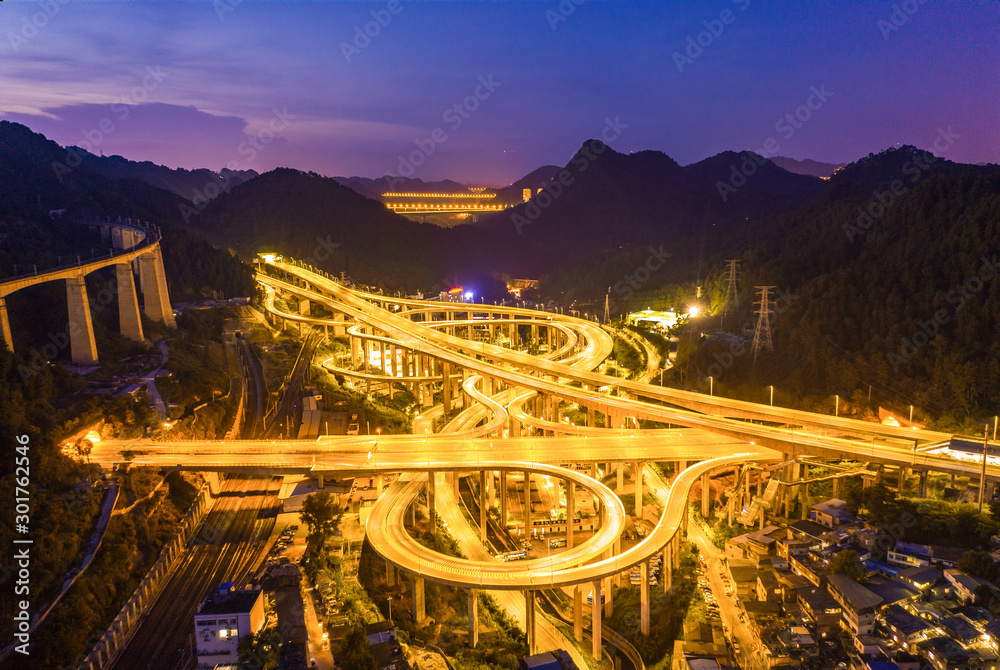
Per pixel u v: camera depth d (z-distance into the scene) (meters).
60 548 130.00
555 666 111.12
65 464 150.75
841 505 156.00
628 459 175.62
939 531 138.00
